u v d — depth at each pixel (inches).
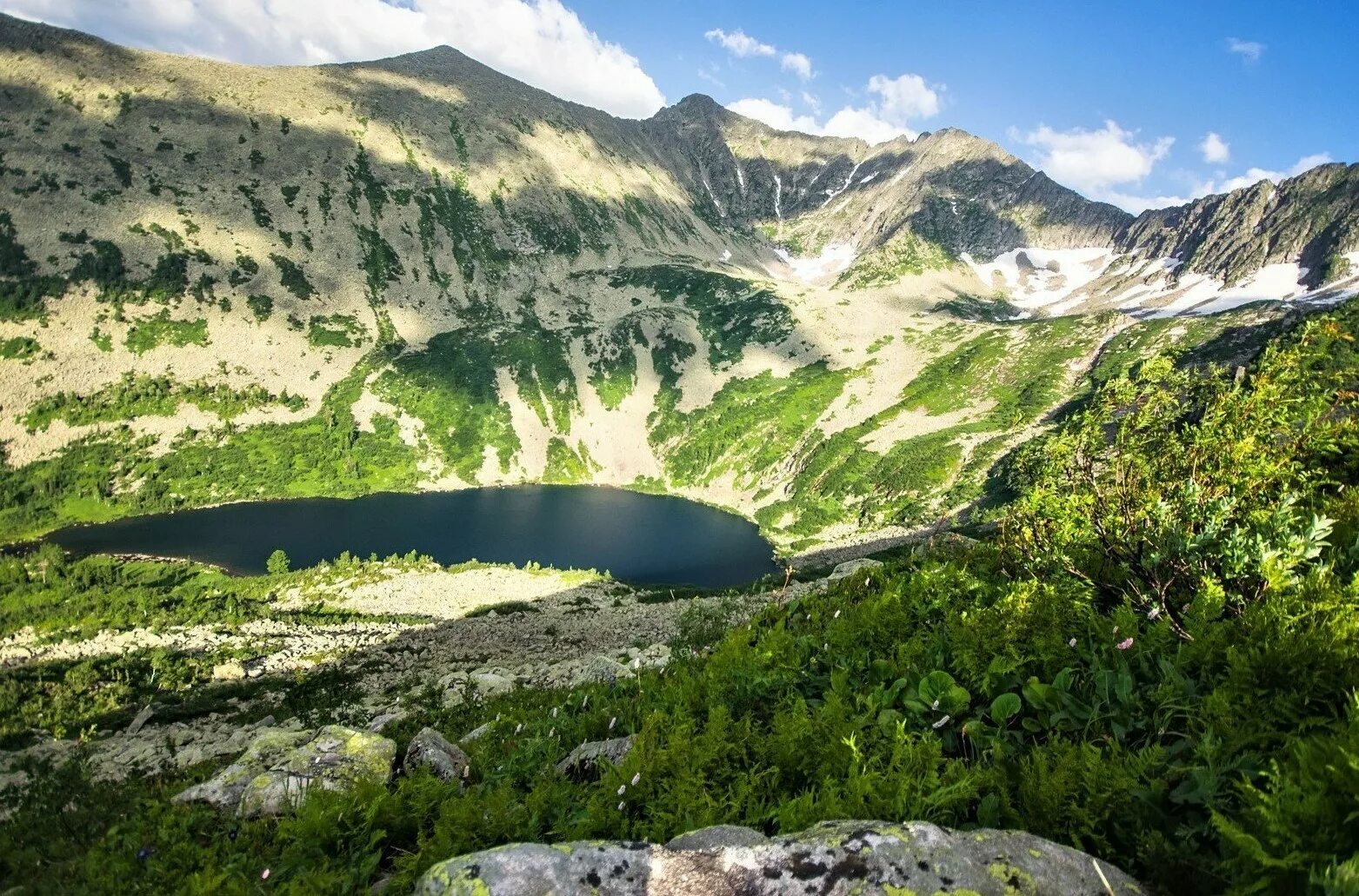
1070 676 259.4
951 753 251.1
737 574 4596.5
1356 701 157.2
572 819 253.0
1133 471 394.0
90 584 3472.0
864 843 156.7
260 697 1785.2
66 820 563.2
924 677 283.4
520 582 3531.0
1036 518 435.5
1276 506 315.9
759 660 396.8
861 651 376.2
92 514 4992.6
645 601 3157.0
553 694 870.4
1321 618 235.9
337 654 2188.7
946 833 157.6
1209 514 332.8
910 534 4704.7
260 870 295.6
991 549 521.7
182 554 4286.4
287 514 5354.3
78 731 1517.0
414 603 3088.1
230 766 483.2
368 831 291.1
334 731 486.3
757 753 269.4
